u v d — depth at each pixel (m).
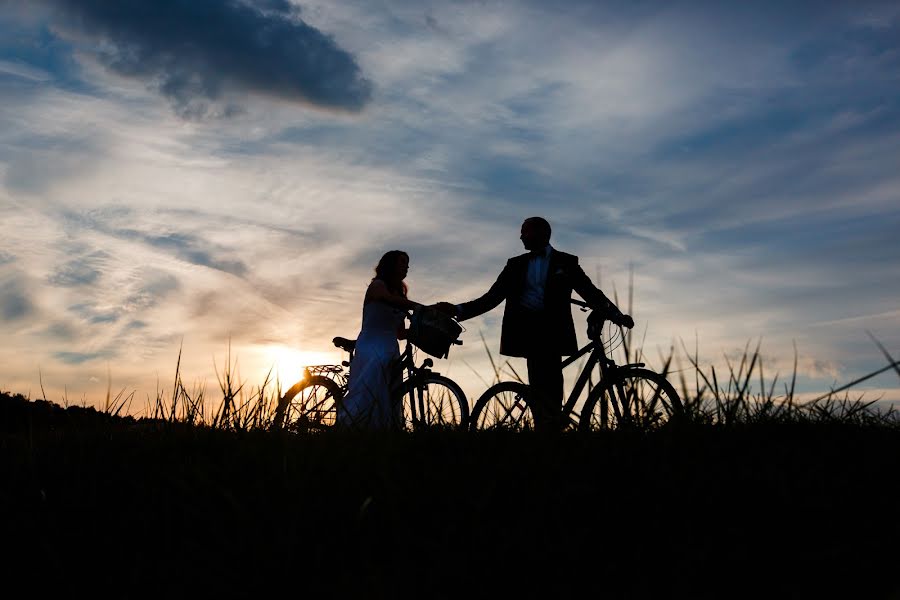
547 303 5.91
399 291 6.89
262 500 3.02
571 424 3.80
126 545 2.98
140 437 4.31
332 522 2.88
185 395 4.50
